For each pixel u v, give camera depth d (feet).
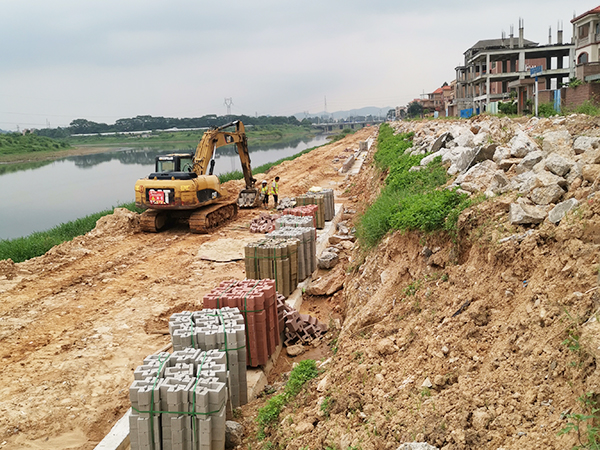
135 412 19.11
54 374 29.35
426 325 21.25
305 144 378.32
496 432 13.78
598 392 11.87
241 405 24.68
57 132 551.59
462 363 17.40
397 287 27.02
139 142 481.05
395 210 35.60
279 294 35.24
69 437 23.95
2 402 26.43
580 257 16.43
